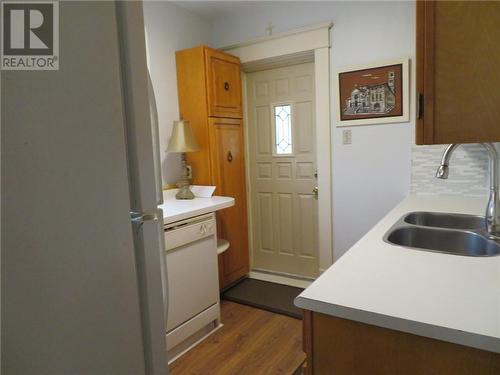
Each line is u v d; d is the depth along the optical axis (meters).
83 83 0.46
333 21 2.61
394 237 1.45
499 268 0.99
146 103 0.60
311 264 3.12
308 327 0.88
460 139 0.88
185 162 2.74
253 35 2.98
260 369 1.94
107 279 0.50
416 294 0.85
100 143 0.49
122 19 0.55
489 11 0.82
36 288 0.41
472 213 1.72
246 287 3.04
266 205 3.29
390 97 2.44
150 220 0.61
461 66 0.85
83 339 0.47
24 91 0.40
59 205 0.44
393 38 2.40
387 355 0.79
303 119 3.00
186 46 2.91
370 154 2.58
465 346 0.70
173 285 2.04
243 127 3.12
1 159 0.38
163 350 0.65
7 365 0.39
